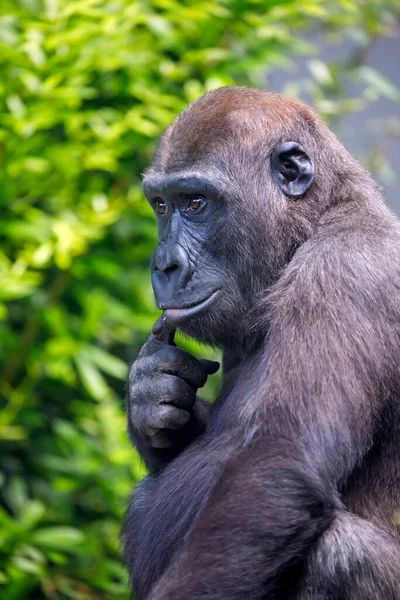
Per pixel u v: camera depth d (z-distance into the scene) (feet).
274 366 37.47
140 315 67.36
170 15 64.69
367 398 37.14
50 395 71.31
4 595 61.00
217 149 41.88
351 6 64.90
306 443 36.04
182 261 41.65
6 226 64.34
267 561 34.65
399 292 38.88
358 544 36.52
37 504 61.72
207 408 44.98
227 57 65.87
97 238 65.51
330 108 69.10
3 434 65.67
